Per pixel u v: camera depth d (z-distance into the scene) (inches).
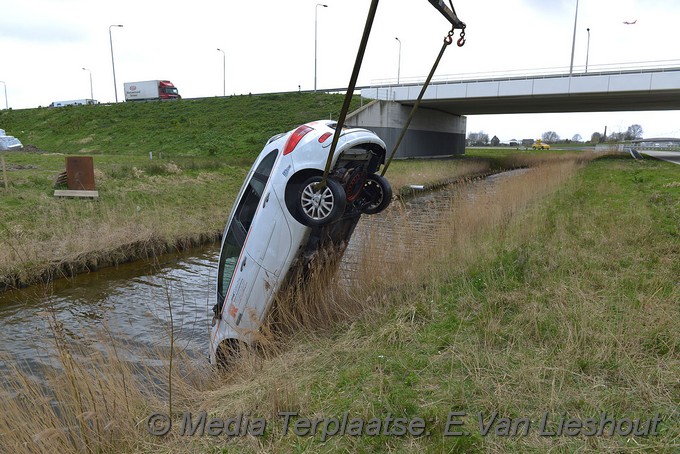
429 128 1879.9
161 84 2330.2
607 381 151.9
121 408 161.8
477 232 392.5
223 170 946.1
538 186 716.0
